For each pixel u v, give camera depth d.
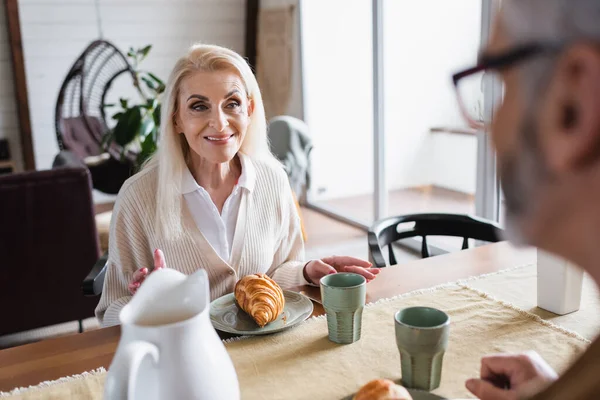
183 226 1.24
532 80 0.28
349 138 4.59
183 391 0.56
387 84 4.10
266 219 1.34
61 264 2.35
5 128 4.81
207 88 1.17
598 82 0.25
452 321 0.98
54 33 4.77
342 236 3.94
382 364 0.84
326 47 4.55
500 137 0.31
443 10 3.55
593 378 0.35
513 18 0.29
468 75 0.33
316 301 1.10
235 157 1.34
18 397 0.78
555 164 0.28
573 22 0.26
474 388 0.64
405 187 4.46
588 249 0.30
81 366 0.87
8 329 2.33
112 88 4.99
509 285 1.14
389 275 1.22
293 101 4.82
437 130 4.20
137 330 0.56
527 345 0.89
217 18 5.32
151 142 3.06
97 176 3.75
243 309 1.02
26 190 2.20
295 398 0.75
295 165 3.58
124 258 1.27
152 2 5.05
